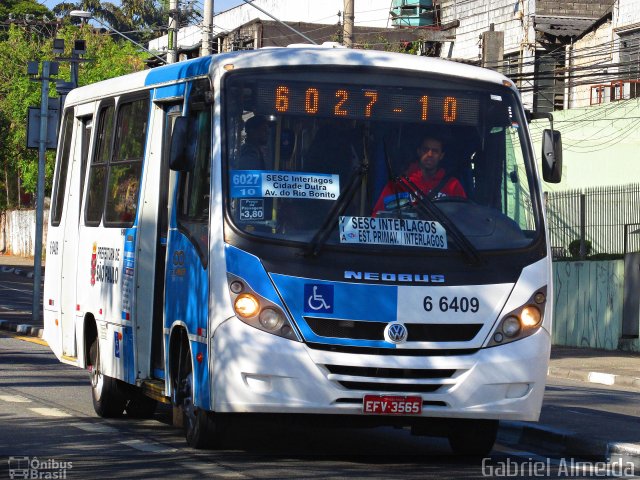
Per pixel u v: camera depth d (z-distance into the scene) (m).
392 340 10.57
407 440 13.36
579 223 32.19
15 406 14.80
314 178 10.98
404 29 51.81
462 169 11.34
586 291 31.22
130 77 14.09
